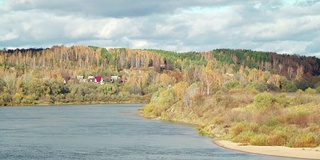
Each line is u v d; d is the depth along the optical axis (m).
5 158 49.34
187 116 99.88
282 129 60.91
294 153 49.88
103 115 125.12
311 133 57.03
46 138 67.88
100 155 50.91
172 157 49.16
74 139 66.50
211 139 64.81
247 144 57.81
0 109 161.25
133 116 120.12
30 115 125.38
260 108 81.25
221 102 95.62
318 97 90.25
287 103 86.94
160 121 101.25
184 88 115.44
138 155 50.66
